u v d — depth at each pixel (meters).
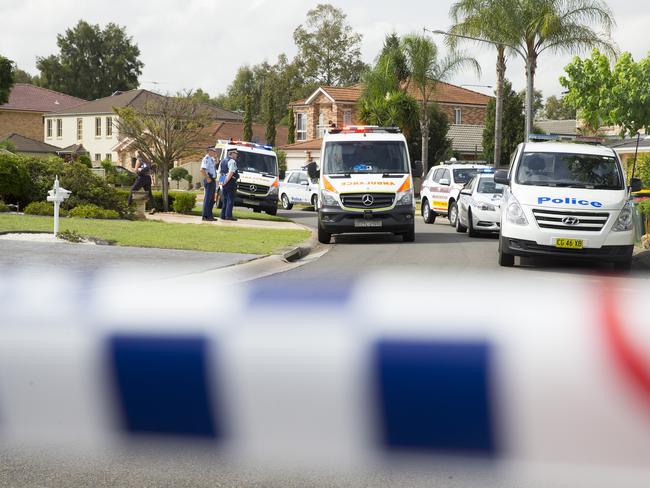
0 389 8.47
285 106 160.62
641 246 29.22
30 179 36.16
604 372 7.50
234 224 36.94
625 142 62.34
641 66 39.25
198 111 46.03
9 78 97.69
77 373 8.78
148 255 22.45
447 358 7.89
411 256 26.81
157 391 8.54
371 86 80.75
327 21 158.38
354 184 32.06
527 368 7.72
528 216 23.03
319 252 28.48
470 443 7.69
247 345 8.73
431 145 89.44
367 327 8.72
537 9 59.66
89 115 119.50
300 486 7.14
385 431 7.94
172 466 7.58
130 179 88.69
